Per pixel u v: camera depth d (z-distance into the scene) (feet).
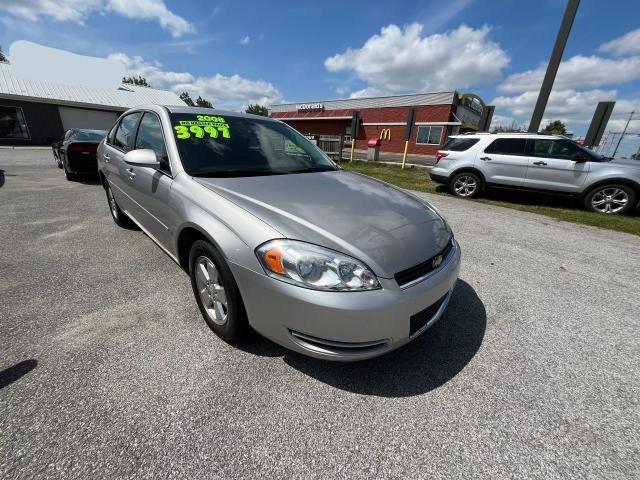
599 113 25.09
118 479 4.05
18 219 14.39
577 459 4.66
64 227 13.50
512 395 5.77
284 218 5.71
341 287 5.02
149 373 5.80
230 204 6.14
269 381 5.77
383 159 59.93
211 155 8.07
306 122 96.58
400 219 6.41
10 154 43.83
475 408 5.46
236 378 5.80
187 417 4.98
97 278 9.18
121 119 12.25
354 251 5.24
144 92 82.43
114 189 12.10
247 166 8.21
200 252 6.64
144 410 5.05
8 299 7.94
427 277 5.82
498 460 4.60
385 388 5.78
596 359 6.84
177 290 8.66
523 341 7.36
